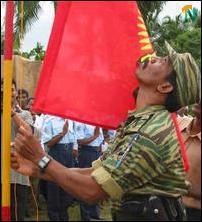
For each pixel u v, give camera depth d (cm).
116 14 213
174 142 200
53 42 206
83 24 208
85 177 198
